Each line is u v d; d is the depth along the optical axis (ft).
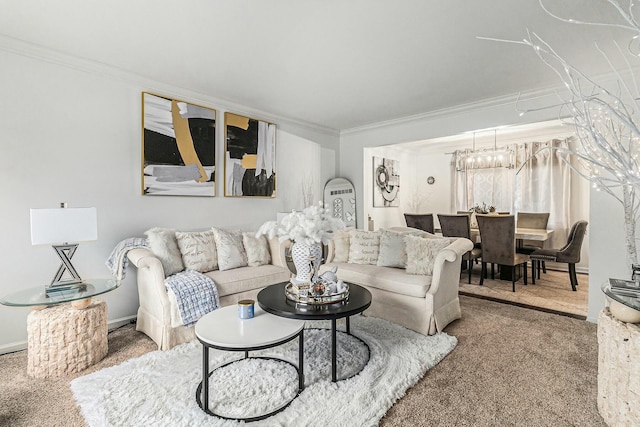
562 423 5.46
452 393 6.29
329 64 9.42
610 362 5.32
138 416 5.57
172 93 11.19
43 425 5.43
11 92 8.18
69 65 9.00
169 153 11.10
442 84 10.98
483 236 14.25
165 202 11.15
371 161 20.35
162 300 8.21
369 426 5.29
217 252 10.71
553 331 9.30
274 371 7.04
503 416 5.62
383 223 21.52
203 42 8.14
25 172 8.42
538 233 14.48
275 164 14.75
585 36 7.75
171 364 7.36
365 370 6.91
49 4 6.56
